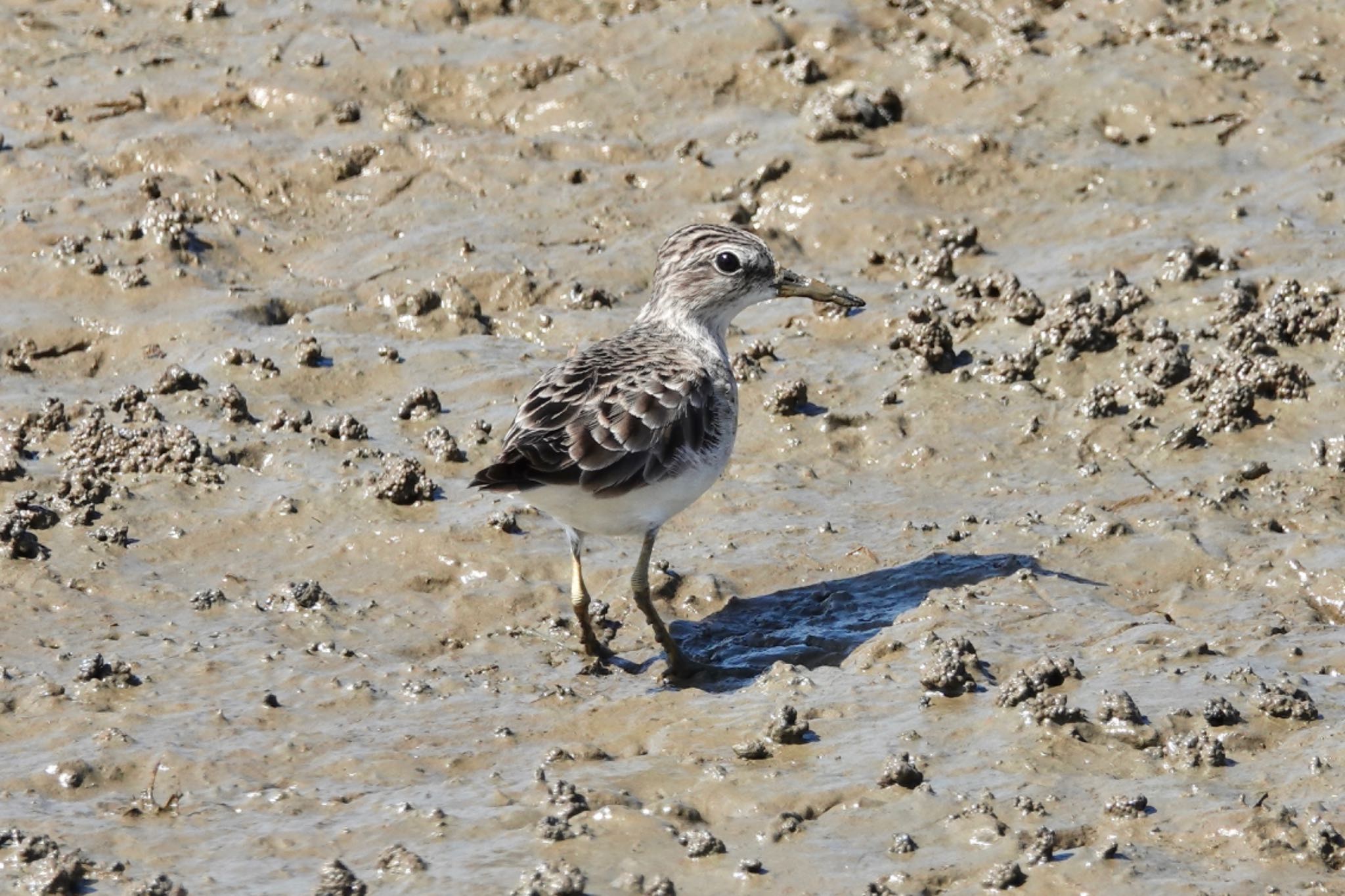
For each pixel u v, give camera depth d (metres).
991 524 13.85
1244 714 10.48
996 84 20.98
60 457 14.96
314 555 13.66
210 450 14.96
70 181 19.58
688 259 13.20
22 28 22.39
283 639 12.38
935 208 19.34
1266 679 10.98
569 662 12.22
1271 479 14.30
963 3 22.28
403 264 18.38
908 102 20.92
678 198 19.52
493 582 13.35
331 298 17.95
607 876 9.07
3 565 13.20
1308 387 15.38
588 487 11.32
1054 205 19.27
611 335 17.23
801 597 13.01
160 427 14.88
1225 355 15.56
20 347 16.89
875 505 14.40
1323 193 18.72
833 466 15.12
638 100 21.00
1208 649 11.50
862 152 19.81
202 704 11.37
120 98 21.02
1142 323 16.39
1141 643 11.59
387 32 22.22
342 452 15.20
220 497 14.42
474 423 15.49
